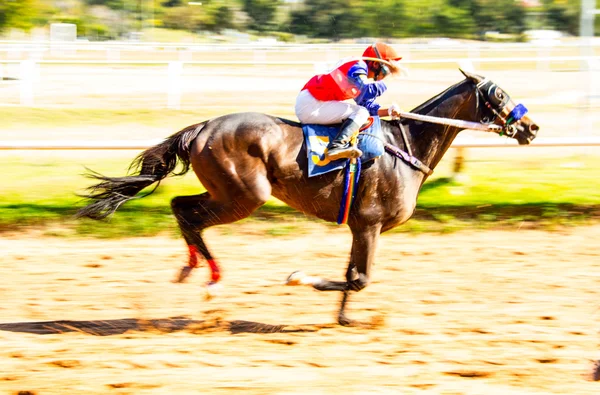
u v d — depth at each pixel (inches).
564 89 840.9
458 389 211.8
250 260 349.1
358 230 262.7
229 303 292.4
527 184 440.8
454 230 391.5
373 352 240.5
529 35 2265.0
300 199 262.1
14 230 382.3
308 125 261.6
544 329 263.1
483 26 2358.5
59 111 700.0
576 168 487.8
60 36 1690.5
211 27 2711.6
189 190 423.5
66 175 457.1
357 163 255.8
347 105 257.3
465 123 268.1
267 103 753.0
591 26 680.4
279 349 243.6
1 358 231.0
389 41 2342.5
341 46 1219.2
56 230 382.9
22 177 452.1
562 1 2287.2
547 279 322.3
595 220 403.9
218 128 259.4
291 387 211.3
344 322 267.4
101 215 268.7
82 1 2326.5
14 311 279.1
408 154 264.5
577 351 242.4
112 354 236.1
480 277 325.1
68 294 299.9
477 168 483.2
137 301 293.1
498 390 211.8
